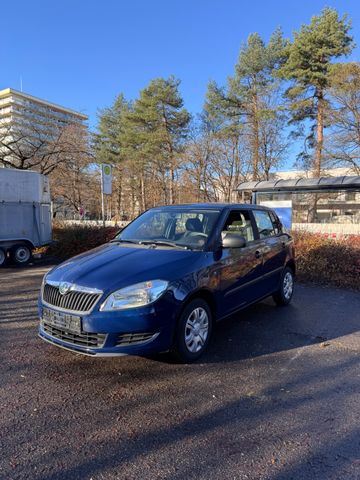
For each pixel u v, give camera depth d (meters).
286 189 15.61
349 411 2.97
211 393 3.26
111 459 2.40
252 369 3.74
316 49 24.89
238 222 4.92
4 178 11.07
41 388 3.34
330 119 24.56
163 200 37.56
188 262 3.83
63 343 3.52
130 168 38.66
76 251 12.63
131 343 3.36
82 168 31.66
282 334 4.75
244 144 30.44
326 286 7.59
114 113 43.75
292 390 3.32
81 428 2.74
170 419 2.86
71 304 3.46
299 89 25.42
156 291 3.41
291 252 6.14
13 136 21.86
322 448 2.51
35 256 12.77
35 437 2.63
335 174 28.11
